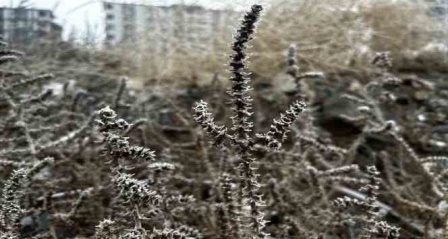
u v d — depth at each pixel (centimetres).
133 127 183
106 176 187
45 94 223
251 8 82
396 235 122
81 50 287
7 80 249
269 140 88
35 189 182
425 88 280
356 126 265
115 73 282
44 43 283
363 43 292
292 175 213
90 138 196
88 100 266
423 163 202
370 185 135
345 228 176
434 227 190
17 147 225
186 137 251
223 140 89
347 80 282
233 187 132
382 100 266
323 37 291
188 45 288
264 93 280
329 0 297
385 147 253
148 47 289
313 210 183
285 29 292
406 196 217
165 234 99
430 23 299
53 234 156
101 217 173
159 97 271
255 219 92
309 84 280
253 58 286
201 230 167
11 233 118
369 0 297
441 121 266
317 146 211
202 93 276
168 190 180
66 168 198
